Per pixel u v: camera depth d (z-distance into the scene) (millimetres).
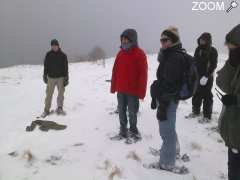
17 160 5793
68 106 9422
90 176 5195
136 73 6234
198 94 7902
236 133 3904
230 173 4121
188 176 5176
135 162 5648
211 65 7500
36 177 5195
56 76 8461
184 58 4836
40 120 7730
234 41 3818
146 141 6602
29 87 12664
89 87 12188
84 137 6891
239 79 3822
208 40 7457
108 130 7297
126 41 6164
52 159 5832
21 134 7094
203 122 7777
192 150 6238
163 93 4957
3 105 9820
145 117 8258
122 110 6543
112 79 6578
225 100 3855
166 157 5309
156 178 5102
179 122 7832
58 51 8445
